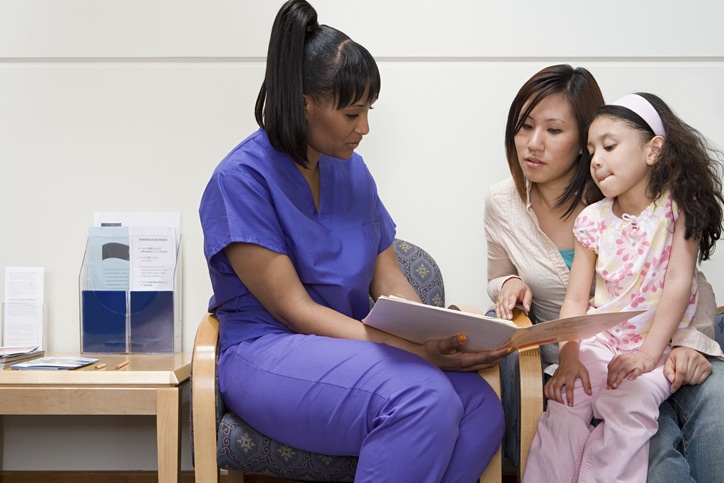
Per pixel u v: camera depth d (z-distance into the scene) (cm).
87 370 172
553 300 175
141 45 211
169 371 168
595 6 211
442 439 131
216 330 161
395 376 135
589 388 148
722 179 207
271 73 153
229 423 150
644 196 155
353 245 163
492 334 135
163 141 213
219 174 154
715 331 172
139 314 207
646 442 138
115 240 209
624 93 211
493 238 183
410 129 212
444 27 211
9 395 165
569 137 166
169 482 163
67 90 212
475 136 212
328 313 151
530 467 147
